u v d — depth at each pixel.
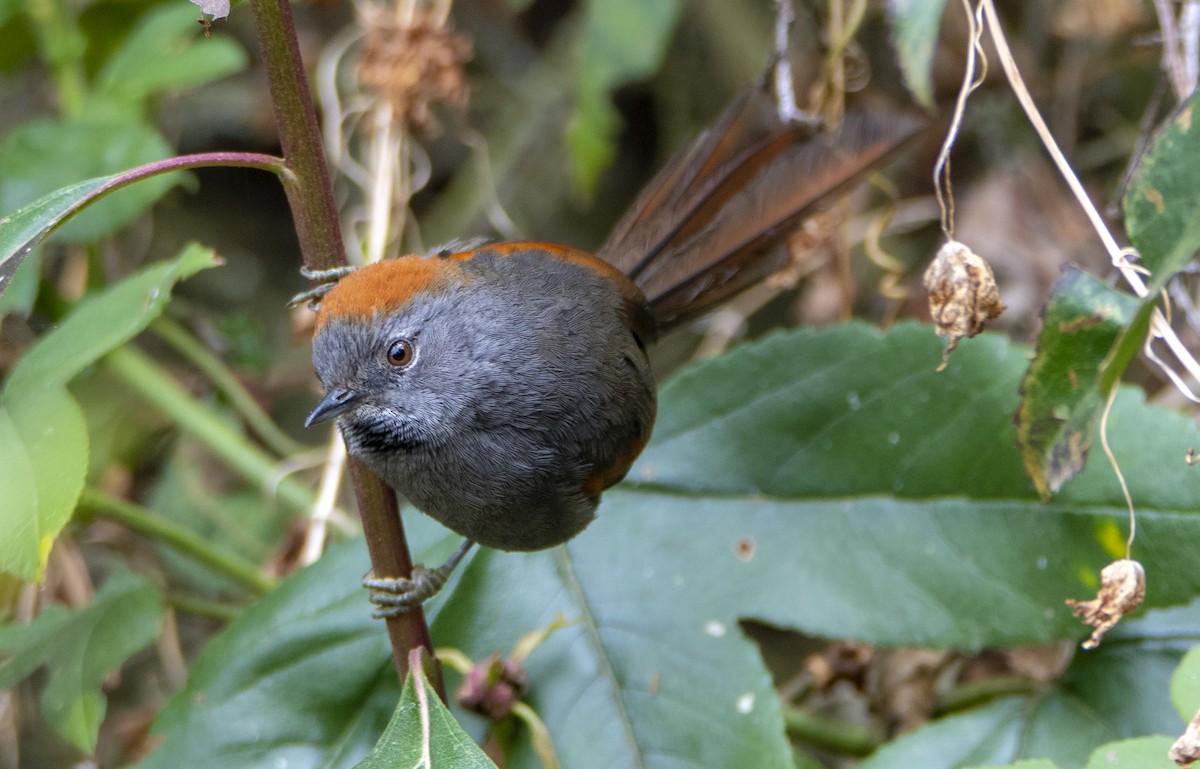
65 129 8.12
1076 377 5.38
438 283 6.50
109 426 9.45
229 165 4.97
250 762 6.13
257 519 9.66
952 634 6.37
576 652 6.44
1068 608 6.29
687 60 12.23
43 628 6.97
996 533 6.48
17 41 9.47
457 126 12.13
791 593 6.54
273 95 5.01
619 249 7.56
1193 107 5.10
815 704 9.15
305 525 8.49
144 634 6.88
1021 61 10.19
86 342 5.79
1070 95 10.08
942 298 5.55
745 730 6.09
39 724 9.20
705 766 6.04
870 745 7.63
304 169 5.06
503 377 6.38
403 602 5.46
